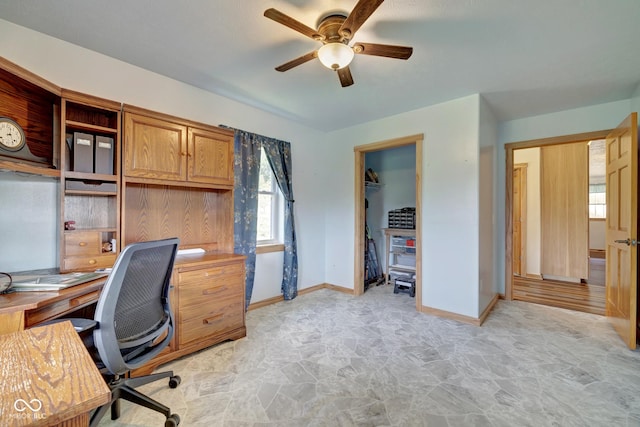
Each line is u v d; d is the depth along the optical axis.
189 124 2.48
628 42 2.04
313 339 2.59
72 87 2.14
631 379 1.96
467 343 2.51
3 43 1.88
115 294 1.35
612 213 2.93
